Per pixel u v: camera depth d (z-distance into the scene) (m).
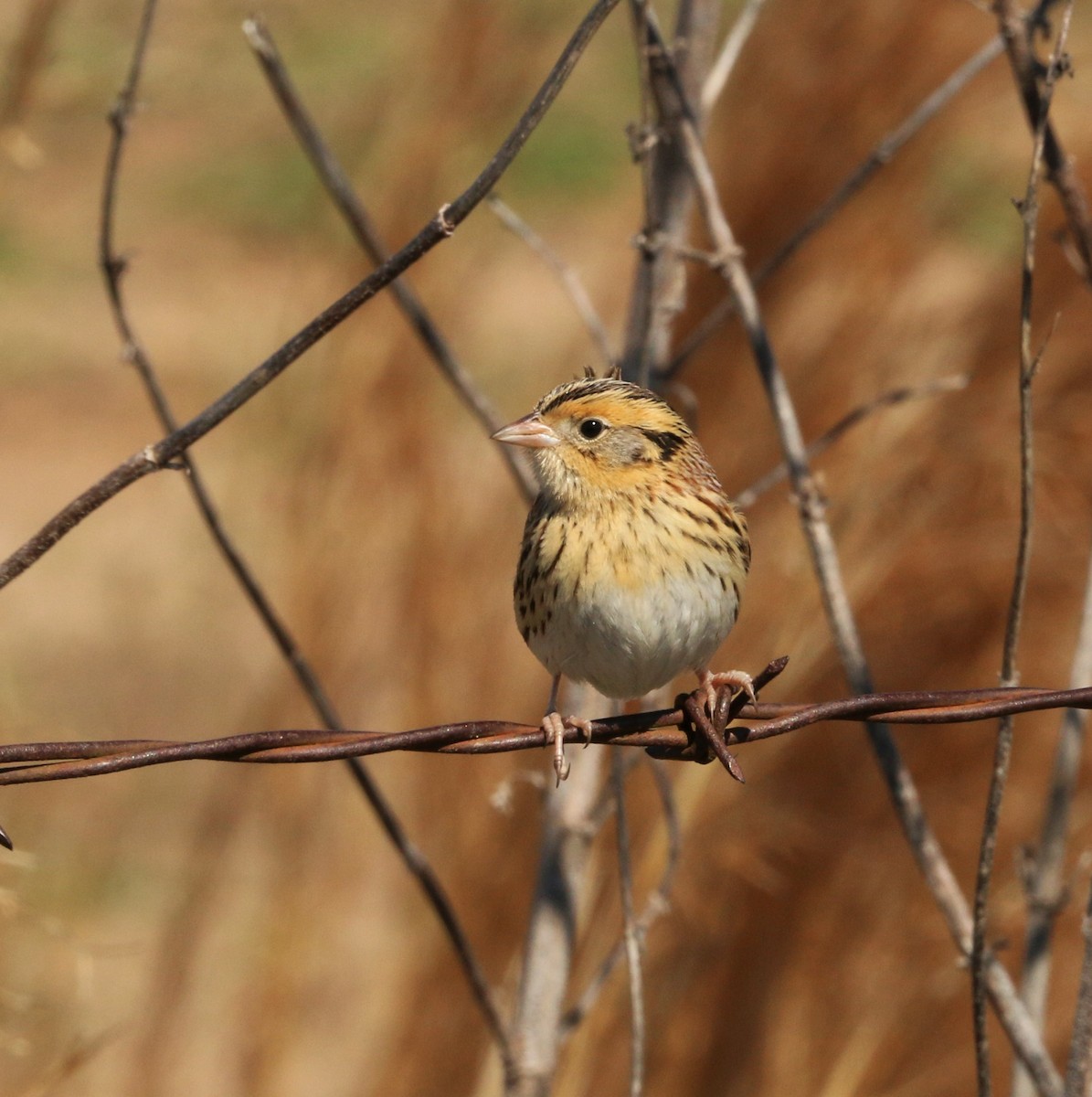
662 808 10.01
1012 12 7.42
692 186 8.58
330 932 11.63
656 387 8.48
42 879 12.71
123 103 7.73
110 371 28.16
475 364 16.69
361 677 11.79
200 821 12.46
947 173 11.48
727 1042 10.67
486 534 11.65
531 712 11.34
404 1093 10.79
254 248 30.73
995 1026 10.52
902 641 10.59
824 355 10.95
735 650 10.25
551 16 11.62
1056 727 10.69
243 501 14.20
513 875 10.82
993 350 10.63
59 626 19.66
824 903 10.55
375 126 11.89
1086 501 10.52
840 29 11.12
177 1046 11.99
